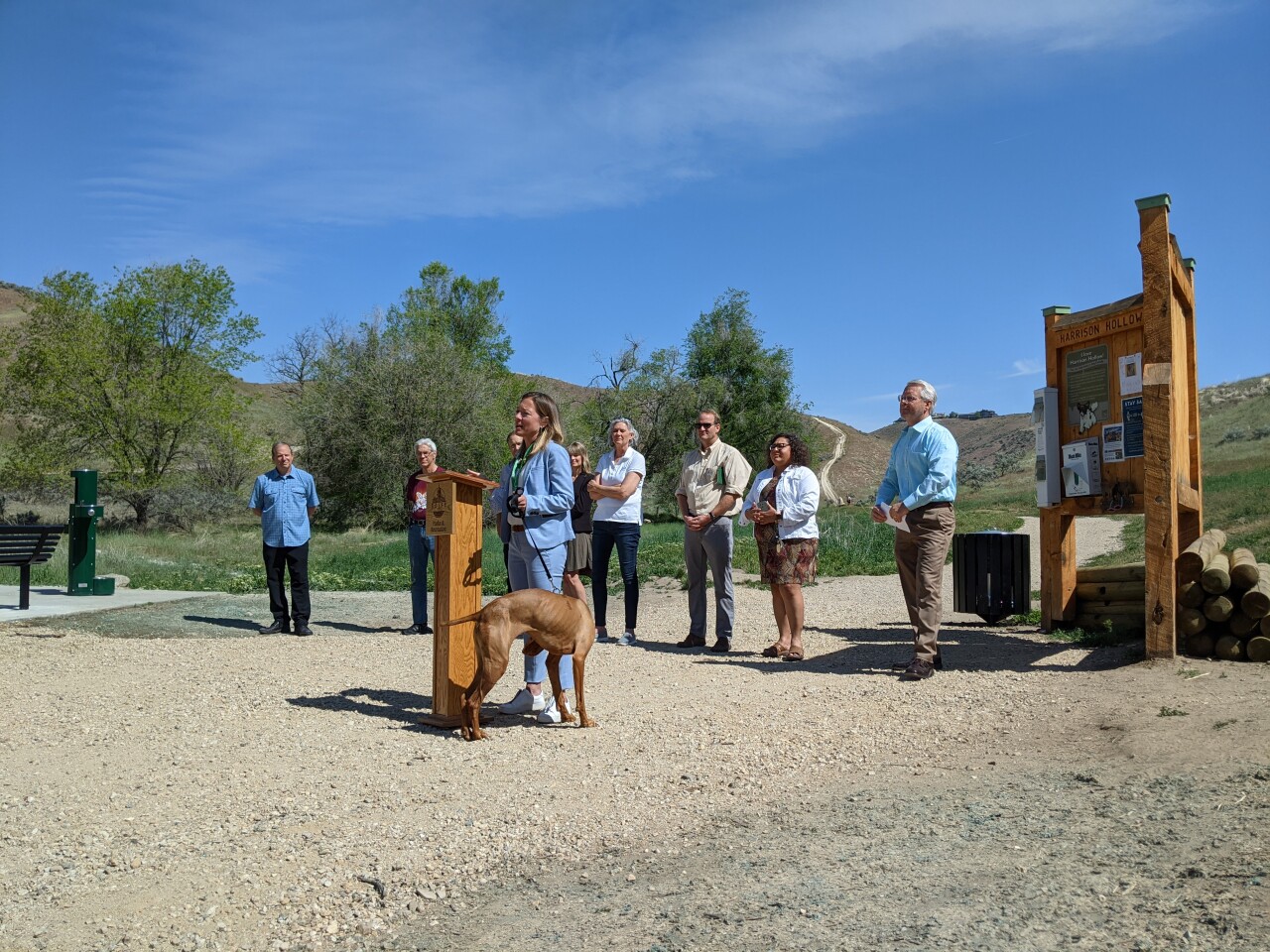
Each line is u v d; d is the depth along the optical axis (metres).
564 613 6.26
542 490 6.55
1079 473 8.87
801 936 3.08
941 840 3.89
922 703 6.68
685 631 11.09
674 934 3.20
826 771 5.25
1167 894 3.11
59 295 35.38
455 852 4.18
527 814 4.63
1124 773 4.61
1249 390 69.62
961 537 10.80
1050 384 9.38
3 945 3.36
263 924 3.52
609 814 4.63
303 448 42.59
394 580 17.88
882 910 3.23
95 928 3.49
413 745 5.91
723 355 55.75
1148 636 7.27
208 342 37.72
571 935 3.29
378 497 40.41
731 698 7.07
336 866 4.03
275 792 4.99
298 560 11.00
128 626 11.19
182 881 3.88
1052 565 9.52
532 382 62.59
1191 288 8.73
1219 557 7.77
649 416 50.44
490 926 3.44
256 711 6.87
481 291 66.50
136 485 35.75
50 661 8.78
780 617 9.11
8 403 35.00
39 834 4.40
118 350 36.47
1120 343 8.52
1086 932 2.92
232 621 11.92
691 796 4.88
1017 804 4.27
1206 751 4.76
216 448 38.19
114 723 6.51
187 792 5.00
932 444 7.69
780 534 8.95
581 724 6.34
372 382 40.69
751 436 55.22
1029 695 6.69
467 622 6.31
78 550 13.70
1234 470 37.38
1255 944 2.71
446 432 40.69
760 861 3.85
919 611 7.70
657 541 24.91
